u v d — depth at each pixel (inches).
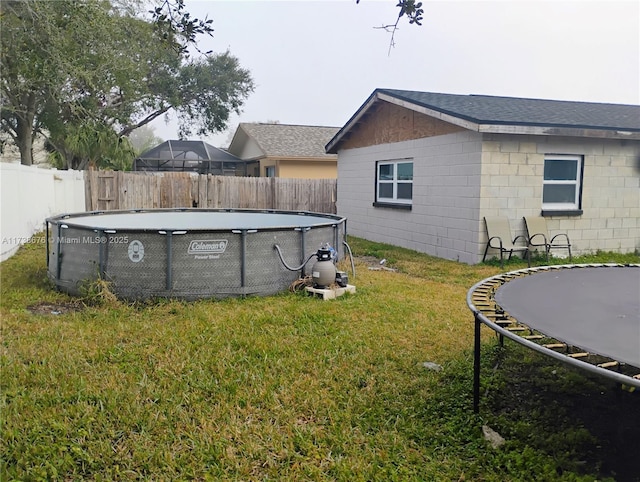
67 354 141.6
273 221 330.6
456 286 245.8
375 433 103.0
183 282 202.7
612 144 326.3
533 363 140.9
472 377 129.4
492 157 298.4
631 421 108.3
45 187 394.9
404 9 101.7
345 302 203.3
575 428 104.3
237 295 209.3
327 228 245.6
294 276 224.4
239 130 816.3
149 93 725.3
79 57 424.5
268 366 135.0
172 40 115.3
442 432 103.5
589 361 86.2
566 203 322.7
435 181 341.7
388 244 403.9
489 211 301.6
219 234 204.7
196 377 126.9
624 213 335.0
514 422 107.2
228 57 839.1
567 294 124.7
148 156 734.5
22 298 203.5
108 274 202.5
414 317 183.9
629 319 101.4
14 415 106.0
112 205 504.7
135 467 90.7
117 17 446.3
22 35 367.6
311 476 88.2
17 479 86.0
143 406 111.5
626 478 87.7
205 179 526.9
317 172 708.0
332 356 142.7
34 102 547.2
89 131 543.2
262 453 94.3
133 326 168.9
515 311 108.1
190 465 91.0
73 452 93.9
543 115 323.9
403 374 132.2
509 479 87.5
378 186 423.8
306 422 107.0
